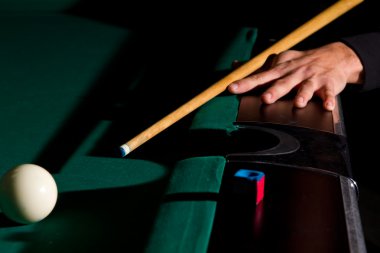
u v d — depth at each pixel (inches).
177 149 41.9
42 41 65.3
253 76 43.6
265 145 37.4
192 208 32.6
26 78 54.9
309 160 35.9
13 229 34.5
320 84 42.9
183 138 43.2
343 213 32.0
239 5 84.1
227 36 60.1
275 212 32.0
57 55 60.5
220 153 37.1
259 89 43.8
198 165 36.0
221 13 80.4
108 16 75.0
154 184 38.1
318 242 30.2
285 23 85.1
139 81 53.7
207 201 33.0
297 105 41.4
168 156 41.1
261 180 32.4
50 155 42.2
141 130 45.4
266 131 38.8
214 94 43.4
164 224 31.9
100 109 48.9
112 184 38.2
